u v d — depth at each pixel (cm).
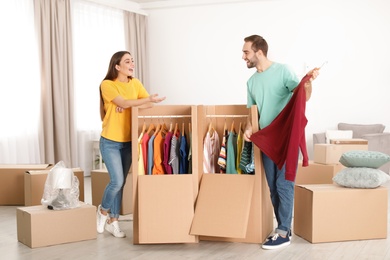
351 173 338
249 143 328
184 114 338
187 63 795
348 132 655
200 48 784
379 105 686
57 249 317
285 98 319
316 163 454
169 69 807
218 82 776
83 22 678
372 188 334
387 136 630
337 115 706
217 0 759
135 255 303
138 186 325
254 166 323
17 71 574
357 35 690
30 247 320
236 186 321
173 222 319
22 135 583
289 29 724
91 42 693
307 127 723
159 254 305
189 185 323
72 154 645
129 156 350
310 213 326
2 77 554
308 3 712
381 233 336
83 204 350
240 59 760
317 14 708
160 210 320
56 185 333
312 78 296
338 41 700
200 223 316
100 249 317
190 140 337
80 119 679
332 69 705
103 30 715
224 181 324
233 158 330
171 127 345
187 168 337
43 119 608
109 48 726
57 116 620
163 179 324
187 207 321
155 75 818
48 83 606
